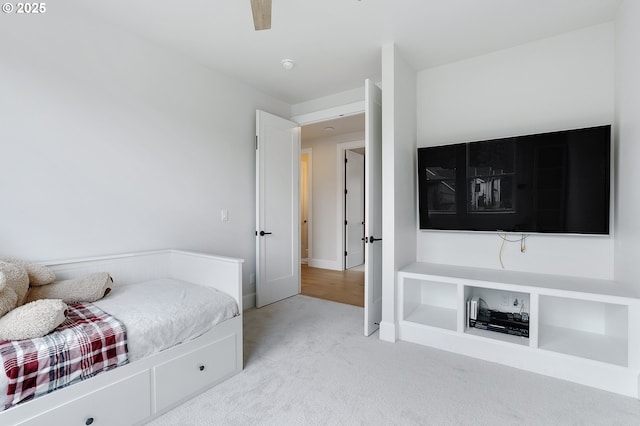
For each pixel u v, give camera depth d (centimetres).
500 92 264
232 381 192
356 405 168
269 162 353
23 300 158
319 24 228
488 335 224
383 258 256
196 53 270
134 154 239
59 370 124
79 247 209
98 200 218
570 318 235
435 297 293
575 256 233
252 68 299
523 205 238
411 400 172
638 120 178
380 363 215
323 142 579
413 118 298
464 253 279
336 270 557
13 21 180
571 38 236
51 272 180
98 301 179
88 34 212
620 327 203
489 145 251
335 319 305
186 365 170
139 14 214
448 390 182
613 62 221
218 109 306
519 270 254
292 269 390
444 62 285
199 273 230
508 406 167
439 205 276
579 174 217
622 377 179
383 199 255
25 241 186
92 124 215
